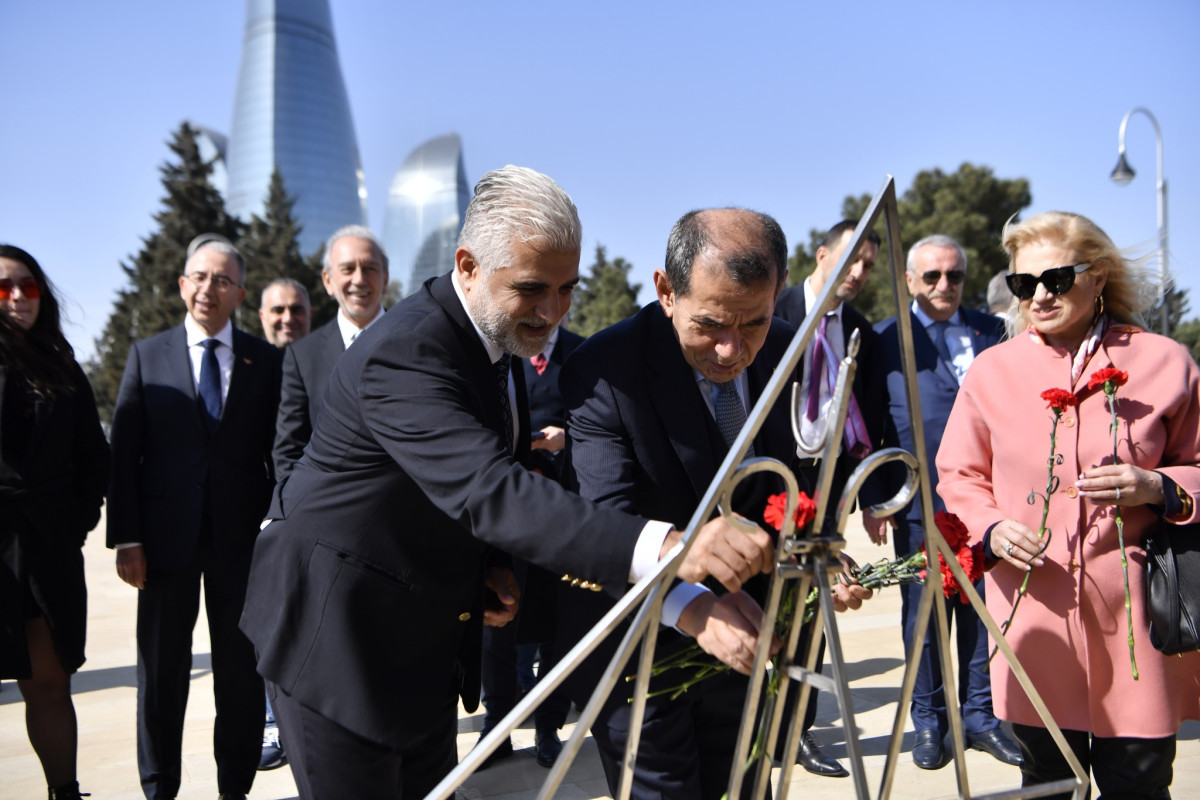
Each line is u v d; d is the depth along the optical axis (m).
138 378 3.77
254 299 41.50
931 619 3.83
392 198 171.00
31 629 3.25
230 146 157.00
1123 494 2.23
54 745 3.31
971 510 2.52
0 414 3.16
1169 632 2.22
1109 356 2.46
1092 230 2.46
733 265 1.88
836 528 1.44
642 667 1.48
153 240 45.66
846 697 1.36
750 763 1.53
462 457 1.77
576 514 1.63
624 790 1.50
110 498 3.63
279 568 2.07
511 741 4.16
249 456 3.81
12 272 3.28
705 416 2.16
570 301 1.96
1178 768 3.59
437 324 1.94
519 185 1.88
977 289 28.12
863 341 4.02
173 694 3.61
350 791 2.01
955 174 31.12
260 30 154.12
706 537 1.50
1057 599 2.40
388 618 2.04
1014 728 2.48
